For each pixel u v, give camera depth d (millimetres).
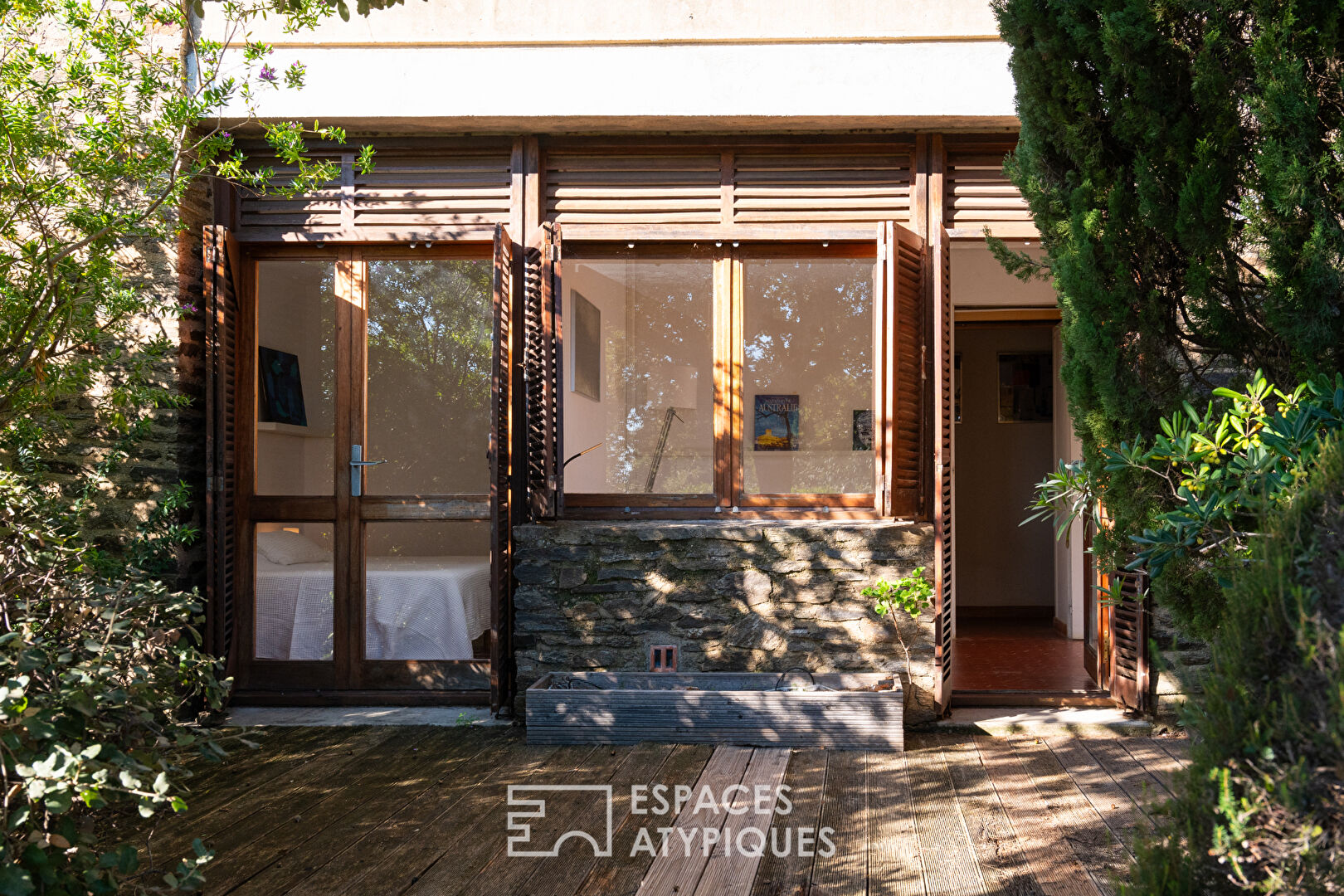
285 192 4441
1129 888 1748
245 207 5109
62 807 1879
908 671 4648
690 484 4984
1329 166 2641
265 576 5152
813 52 4812
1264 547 1642
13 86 3996
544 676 4688
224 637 4852
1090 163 3236
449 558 5125
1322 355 2721
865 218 4977
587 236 4969
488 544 5117
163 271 4867
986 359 8961
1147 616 4668
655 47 4844
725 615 4703
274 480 5168
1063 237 3395
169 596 2746
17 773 1941
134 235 4355
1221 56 2895
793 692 4332
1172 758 4113
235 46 4906
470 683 5074
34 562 2713
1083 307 3150
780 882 2826
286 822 3346
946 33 4750
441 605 5109
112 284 4367
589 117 4863
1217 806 1563
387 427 5168
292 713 4914
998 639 7430
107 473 4711
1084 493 3125
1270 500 1896
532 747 4336
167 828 3289
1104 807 3484
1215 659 1665
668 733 4363
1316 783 1446
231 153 5121
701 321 5023
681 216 5012
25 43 4195
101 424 4863
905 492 4844
